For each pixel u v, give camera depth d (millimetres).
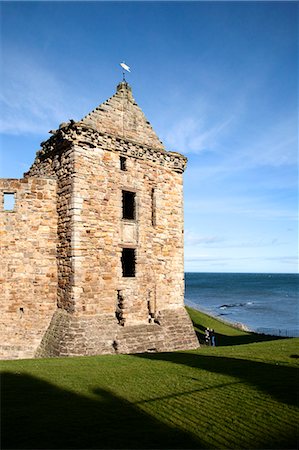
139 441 6262
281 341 17641
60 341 16500
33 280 18297
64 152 18688
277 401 8172
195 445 6176
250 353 14039
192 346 20703
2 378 10219
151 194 21047
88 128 18047
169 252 21547
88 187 18109
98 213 18344
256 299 108000
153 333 19328
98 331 17281
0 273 17938
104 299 18062
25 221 18484
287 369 11078
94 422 7020
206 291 145125
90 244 17875
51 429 6680
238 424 7016
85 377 10266
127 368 11438
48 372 10922
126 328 18469
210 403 8078
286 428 6836
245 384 9445
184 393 8750
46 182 18938
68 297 17516
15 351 17594
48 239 18688
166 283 21125
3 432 6539
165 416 7371
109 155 19141
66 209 18094
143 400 8273
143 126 21484
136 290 19453
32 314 18141
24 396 8523
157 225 21047
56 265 18688
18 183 18594
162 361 12641
